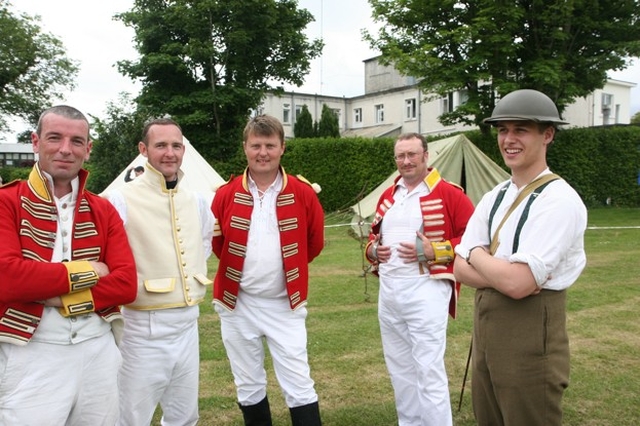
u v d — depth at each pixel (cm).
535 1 1662
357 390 436
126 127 1773
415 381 350
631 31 1755
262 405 345
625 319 622
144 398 286
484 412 248
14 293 214
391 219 349
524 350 226
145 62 2152
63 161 232
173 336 288
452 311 350
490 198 251
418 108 3256
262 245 324
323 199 2064
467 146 1159
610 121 3378
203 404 410
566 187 224
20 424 220
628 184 2145
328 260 1062
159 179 297
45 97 2745
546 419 226
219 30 2206
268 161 321
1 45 2550
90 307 233
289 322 330
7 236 219
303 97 3662
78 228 241
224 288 333
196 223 307
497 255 235
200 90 2227
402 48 1836
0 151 4475
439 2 1730
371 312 670
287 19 2339
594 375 456
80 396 237
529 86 1722
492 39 1617
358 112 3778
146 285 279
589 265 948
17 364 221
